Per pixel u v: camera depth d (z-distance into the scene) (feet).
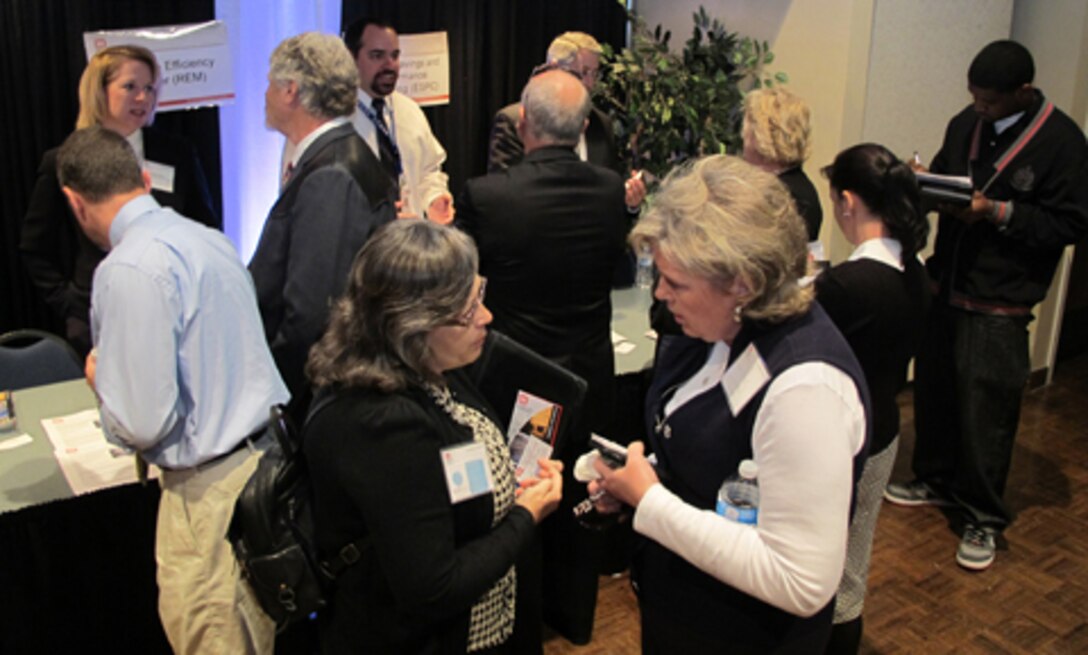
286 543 4.64
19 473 6.55
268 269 6.78
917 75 11.68
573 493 7.79
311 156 6.75
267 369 5.85
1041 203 9.15
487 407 5.16
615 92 12.46
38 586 6.27
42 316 10.80
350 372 4.13
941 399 10.48
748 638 4.22
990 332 9.63
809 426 3.69
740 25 12.72
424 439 4.18
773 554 3.76
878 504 6.53
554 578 8.16
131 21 10.33
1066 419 13.29
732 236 3.69
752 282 3.73
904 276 6.24
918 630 8.58
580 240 7.06
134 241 5.29
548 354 7.29
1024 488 11.34
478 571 4.38
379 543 4.14
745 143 7.77
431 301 4.09
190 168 9.80
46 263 8.93
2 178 10.21
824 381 3.75
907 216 6.17
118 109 8.78
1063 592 9.21
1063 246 9.25
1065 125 9.07
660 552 4.50
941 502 10.88
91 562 6.43
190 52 10.03
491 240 6.95
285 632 6.41
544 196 6.91
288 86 6.69
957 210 9.01
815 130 11.93
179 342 5.35
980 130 9.60
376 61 10.30
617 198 7.28
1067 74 12.16
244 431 5.63
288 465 4.76
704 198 3.82
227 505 5.63
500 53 13.07
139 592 6.70
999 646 8.35
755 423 3.87
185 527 5.68
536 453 5.88
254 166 12.03
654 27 14.24
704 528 3.97
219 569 5.67
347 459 4.12
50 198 8.82
